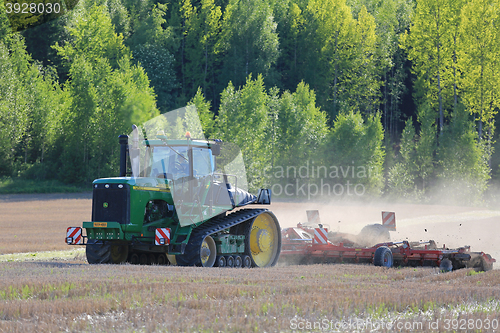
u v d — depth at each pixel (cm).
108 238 4634
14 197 18938
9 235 9275
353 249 5797
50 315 2516
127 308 2683
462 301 3123
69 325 2361
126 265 4609
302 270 4756
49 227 11050
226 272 4266
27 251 6756
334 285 3656
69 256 6331
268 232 5669
